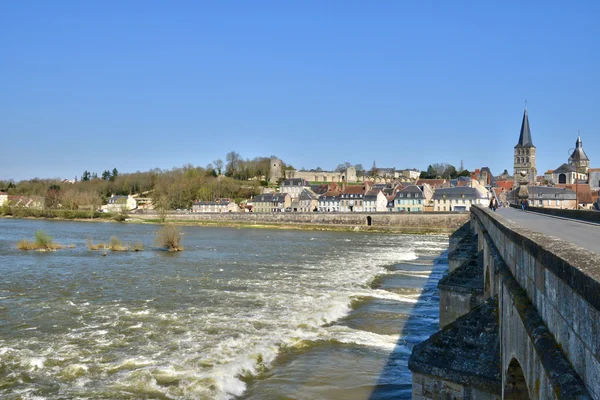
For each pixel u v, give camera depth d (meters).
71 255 62.97
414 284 45.78
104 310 33.47
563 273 6.16
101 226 128.38
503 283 11.79
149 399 19.94
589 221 28.52
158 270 51.31
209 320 31.27
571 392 5.33
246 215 148.25
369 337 28.52
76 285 42.25
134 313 32.75
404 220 126.31
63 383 21.27
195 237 99.75
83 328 29.17
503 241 14.76
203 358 24.41
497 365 12.97
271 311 33.84
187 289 41.12
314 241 92.94
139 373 22.38
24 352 24.89
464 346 13.74
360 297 39.22
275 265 56.75
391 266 57.97
